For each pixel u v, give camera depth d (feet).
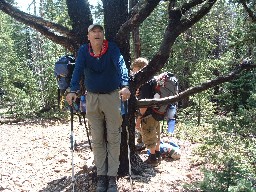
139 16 16.65
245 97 28.32
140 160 19.76
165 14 73.31
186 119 43.21
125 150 17.71
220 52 77.46
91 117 14.98
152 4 16.62
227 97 29.66
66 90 15.66
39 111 67.10
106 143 15.56
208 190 12.70
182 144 26.73
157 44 79.61
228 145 20.71
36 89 71.97
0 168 21.89
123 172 17.72
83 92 15.62
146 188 16.22
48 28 18.45
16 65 80.84
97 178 16.79
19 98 70.49
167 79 19.43
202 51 72.18
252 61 18.44
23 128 46.93
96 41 13.83
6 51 85.30
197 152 23.00
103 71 14.21
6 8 18.62
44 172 20.77
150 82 19.65
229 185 12.53
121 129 16.15
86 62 14.23
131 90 17.79
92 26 13.88
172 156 22.02
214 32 73.36
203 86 18.61
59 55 70.38
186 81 71.77
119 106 14.60
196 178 17.99
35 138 34.91
